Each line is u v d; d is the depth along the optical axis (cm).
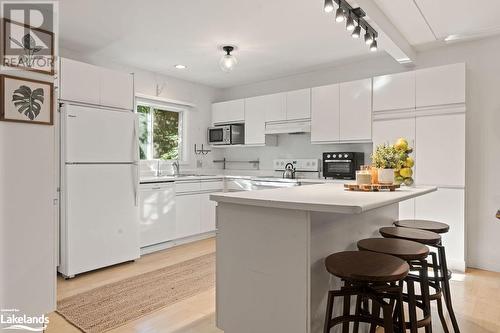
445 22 312
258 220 167
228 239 180
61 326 225
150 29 328
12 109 195
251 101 516
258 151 553
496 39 343
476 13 293
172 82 513
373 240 192
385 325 134
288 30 330
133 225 371
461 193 334
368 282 139
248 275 171
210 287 296
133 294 280
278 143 528
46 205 208
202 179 482
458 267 337
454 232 338
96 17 300
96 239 337
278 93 483
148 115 500
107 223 346
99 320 233
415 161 359
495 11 289
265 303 165
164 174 508
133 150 371
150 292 284
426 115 353
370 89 393
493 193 344
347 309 164
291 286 156
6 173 192
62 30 330
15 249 195
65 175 316
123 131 362
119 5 278
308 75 488
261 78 523
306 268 151
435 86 348
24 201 199
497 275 329
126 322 231
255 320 169
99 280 314
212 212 498
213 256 397
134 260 379
